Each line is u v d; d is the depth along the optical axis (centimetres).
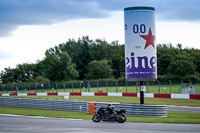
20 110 6719
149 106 5019
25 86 14125
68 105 6347
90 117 4994
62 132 3341
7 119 4822
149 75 5209
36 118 4959
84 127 3741
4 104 7775
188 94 8569
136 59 5209
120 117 4253
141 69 5203
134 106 5125
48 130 3509
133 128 3616
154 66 5253
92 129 3553
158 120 4431
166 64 19875
